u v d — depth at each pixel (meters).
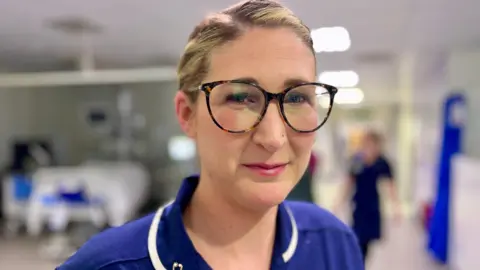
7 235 5.15
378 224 3.48
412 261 4.36
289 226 0.75
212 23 0.60
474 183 3.30
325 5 2.99
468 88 4.39
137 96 6.82
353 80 7.08
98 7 3.11
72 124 6.95
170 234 0.65
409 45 4.36
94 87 6.90
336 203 3.71
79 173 4.52
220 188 0.63
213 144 0.60
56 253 4.38
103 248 0.65
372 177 3.49
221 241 0.67
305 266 0.76
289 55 0.59
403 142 7.72
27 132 6.61
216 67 0.59
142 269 0.63
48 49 4.71
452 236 4.00
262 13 0.59
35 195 4.35
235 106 0.58
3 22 3.53
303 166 0.64
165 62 5.58
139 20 3.50
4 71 6.00
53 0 2.95
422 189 6.12
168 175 6.61
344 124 12.68
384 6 3.01
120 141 6.84
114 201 4.47
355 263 0.85
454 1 2.90
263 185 0.60
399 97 8.52
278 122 0.59
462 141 4.20
